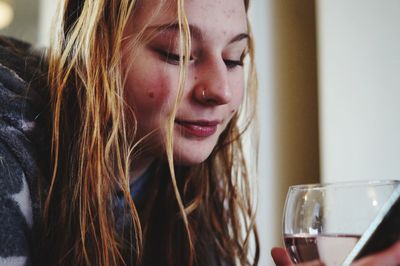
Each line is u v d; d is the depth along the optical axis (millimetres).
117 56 544
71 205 532
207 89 543
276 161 950
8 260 438
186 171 692
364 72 896
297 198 408
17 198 461
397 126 872
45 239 503
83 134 543
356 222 377
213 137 578
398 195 356
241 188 734
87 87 546
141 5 538
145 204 663
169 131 547
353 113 898
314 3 963
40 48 647
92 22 544
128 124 566
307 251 389
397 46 880
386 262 341
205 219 708
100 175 542
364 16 903
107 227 542
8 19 1351
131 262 584
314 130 943
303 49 963
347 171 895
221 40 547
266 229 940
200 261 681
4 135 473
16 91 509
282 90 961
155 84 544
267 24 971
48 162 529
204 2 536
